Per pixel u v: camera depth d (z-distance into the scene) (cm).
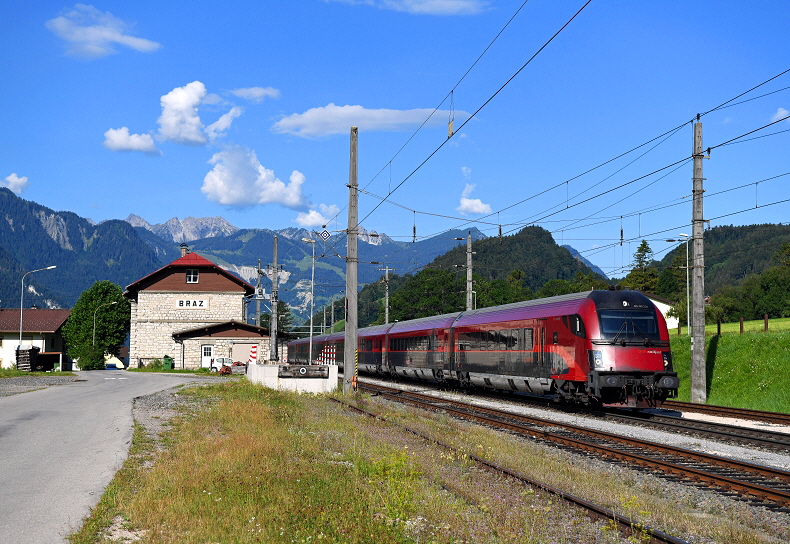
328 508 863
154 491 941
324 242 3331
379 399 2797
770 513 941
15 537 742
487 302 10262
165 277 6400
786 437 1686
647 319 2211
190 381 3934
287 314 12925
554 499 962
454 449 1379
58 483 1010
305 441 1430
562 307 2364
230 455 1205
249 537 751
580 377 2208
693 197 2528
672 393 2169
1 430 1575
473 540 774
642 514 894
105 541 734
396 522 809
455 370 3309
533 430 1738
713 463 1317
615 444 1566
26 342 8850
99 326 9112
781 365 2647
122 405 2202
